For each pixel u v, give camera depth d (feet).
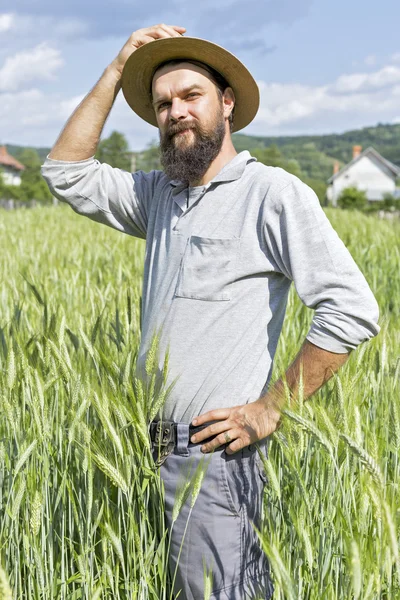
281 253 7.93
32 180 253.85
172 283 8.40
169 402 8.29
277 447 9.22
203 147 8.38
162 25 9.48
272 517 8.95
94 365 9.40
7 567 8.34
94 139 9.66
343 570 7.93
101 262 26.13
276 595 7.86
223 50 8.48
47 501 8.33
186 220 8.47
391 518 6.23
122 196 9.66
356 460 8.10
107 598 8.48
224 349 8.07
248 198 8.11
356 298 7.69
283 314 8.48
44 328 10.86
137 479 8.20
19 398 9.32
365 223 47.75
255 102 9.19
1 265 24.03
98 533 8.81
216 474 8.10
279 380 7.97
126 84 9.74
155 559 8.25
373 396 10.12
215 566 8.21
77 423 8.33
